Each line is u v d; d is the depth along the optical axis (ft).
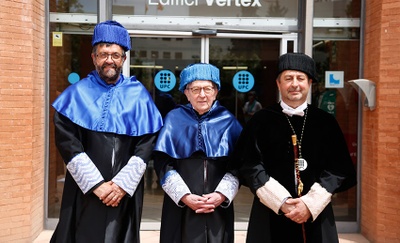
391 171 17.62
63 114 11.05
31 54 17.57
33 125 17.87
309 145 10.76
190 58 20.27
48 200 19.86
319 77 20.20
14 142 17.29
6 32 16.98
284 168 10.73
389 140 17.62
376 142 18.07
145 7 20.07
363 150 19.43
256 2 20.24
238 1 20.20
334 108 20.20
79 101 11.24
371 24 18.71
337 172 10.80
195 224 11.19
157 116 11.62
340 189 11.03
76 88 11.43
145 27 20.01
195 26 20.10
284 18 20.27
